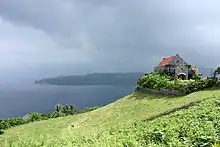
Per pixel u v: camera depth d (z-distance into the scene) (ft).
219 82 195.83
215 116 70.49
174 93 207.92
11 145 63.36
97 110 223.51
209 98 138.62
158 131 57.98
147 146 50.26
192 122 66.13
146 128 69.67
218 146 43.21
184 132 56.34
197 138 50.14
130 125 89.35
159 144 50.52
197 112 83.61
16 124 233.14
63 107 274.36
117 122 174.40
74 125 196.44
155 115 147.95
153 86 227.61
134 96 229.45
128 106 208.64
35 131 194.29
